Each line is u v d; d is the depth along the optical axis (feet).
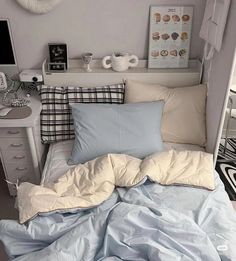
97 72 6.66
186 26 6.59
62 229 3.94
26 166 6.28
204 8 6.48
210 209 4.36
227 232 3.97
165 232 3.75
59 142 6.32
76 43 6.81
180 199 4.56
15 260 3.59
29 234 3.85
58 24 6.56
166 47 6.79
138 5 6.41
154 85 6.49
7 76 6.96
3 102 6.27
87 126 5.65
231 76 4.91
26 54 6.88
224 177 7.13
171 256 3.43
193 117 6.11
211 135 5.89
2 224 3.98
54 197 4.31
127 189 4.75
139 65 7.04
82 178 4.89
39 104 6.22
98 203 4.40
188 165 5.12
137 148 5.57
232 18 4.72
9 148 6.01
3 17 6.41
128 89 6.44
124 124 5.69
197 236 3.66
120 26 6.64
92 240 3.70
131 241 3.67
